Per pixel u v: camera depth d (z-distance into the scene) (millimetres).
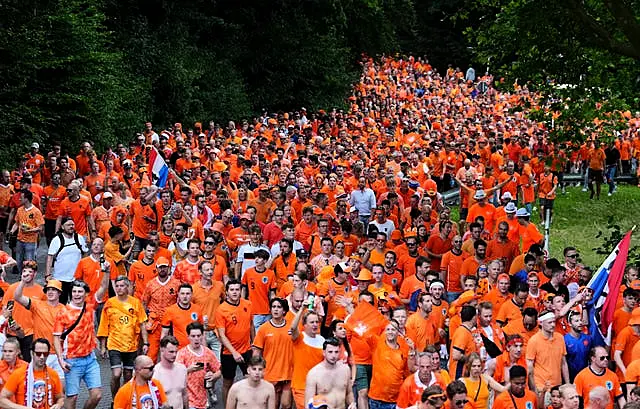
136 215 23031
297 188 25953
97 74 35875
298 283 16266
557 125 24094
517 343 14492
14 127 32500
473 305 15773
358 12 57188
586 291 16141
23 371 13438
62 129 34500
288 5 51375
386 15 61625
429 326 16250
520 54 23250
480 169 33281
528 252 20031
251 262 20125
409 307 18391
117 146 35469
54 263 20188
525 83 23594
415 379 13570
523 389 13469
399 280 19547
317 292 17578
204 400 14789
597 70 23203
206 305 17203
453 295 20594
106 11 42875
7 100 32938
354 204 26812
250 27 50938
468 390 13594
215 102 46625
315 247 21328
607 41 21000
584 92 23219
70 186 23500
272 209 24000
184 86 43812
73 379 15094
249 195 25109
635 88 23078
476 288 17625
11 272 24141
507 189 32656
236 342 16266
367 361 15414
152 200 23078
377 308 15758
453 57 79625
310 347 14961
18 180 27812
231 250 21938
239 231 21953
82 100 34219
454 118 51719
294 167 29656
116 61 39281
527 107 25078
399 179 28438
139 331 16250
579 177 43500
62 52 34688
